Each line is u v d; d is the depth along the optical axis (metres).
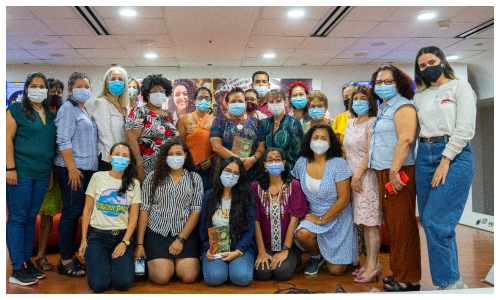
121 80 3.24
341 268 3.15
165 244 2.97
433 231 2.45
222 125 3.41
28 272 2.94
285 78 7.34
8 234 2.87
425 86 2.63
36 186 2.96
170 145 2.97
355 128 3.09
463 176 2.40
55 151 3.12
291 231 3.12
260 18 4.61
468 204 7.50
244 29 5.02
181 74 7.28
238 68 7.33
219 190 3.03
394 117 2.70
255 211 3.11
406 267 2.67
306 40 5.57
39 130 2.92
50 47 5.85
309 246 3.18
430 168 2.53
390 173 2.64
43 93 2.92
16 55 6.30
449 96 2.47
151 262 2.91
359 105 3.00
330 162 3.10
